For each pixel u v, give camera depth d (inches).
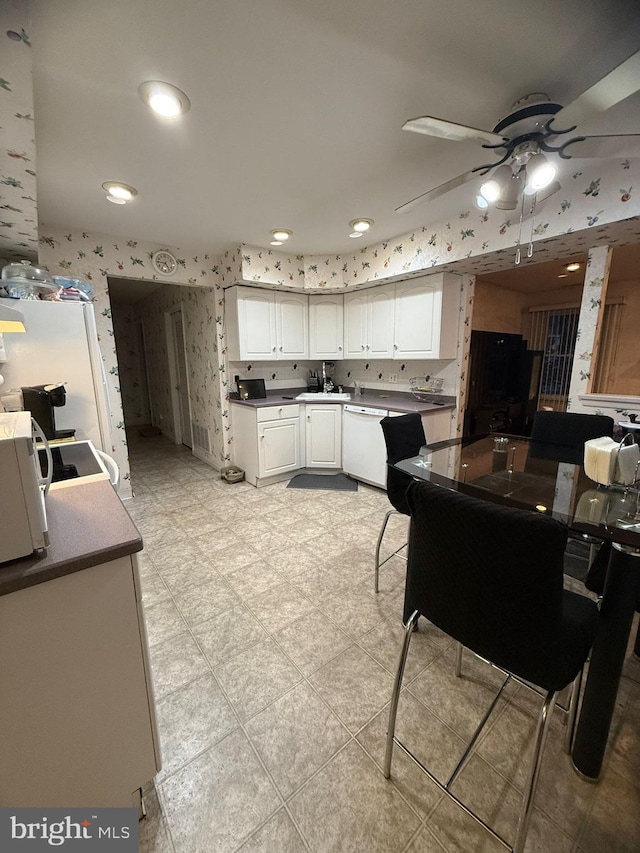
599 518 44.4
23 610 30.3
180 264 135.3
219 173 78.8
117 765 37.4
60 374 84.7
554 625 32.0
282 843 38.4
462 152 71.5
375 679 58.2
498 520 31.1
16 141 52.5
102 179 81.0
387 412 129.0
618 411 91.7
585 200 80.3
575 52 48.0
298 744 48.3
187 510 122.3
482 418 144.0
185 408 201.3
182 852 37.8
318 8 41.2
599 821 39.9
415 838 38.7
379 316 140.3
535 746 33.9
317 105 57.8
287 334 150.3
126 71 49.8
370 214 102.3
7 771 31.9
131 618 35.7
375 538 103.3
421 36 45.2
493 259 104.5
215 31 43.8
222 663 61.2
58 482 50.3
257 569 88.7
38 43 44.3
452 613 38.0
